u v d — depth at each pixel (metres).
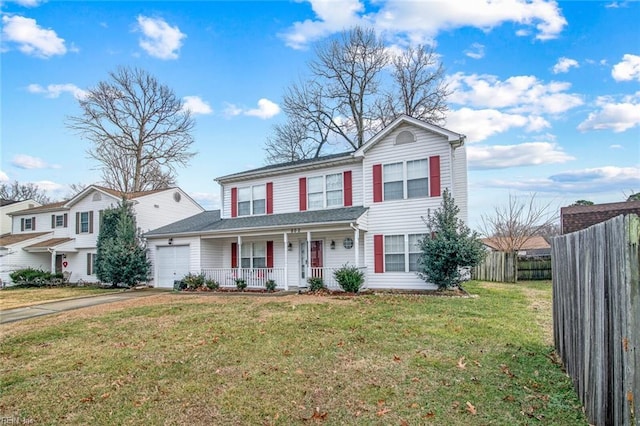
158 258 19.72
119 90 30.27
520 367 5.18
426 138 14.24
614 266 2.86
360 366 5.42
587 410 3.67
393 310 9.59
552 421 3.62
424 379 4.84
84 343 7.34
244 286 16.06
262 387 4.77
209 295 14.59
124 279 19.16
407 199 14.42
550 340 6.59
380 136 14.90
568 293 4.84
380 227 14.83
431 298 11.71
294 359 5.82
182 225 20.47
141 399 4.53
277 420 3.88
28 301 14.61
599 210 21.05
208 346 6.72
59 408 4.38
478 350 6.00
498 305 10.35
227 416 4.02
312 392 4.55
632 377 2.45
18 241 24.62
